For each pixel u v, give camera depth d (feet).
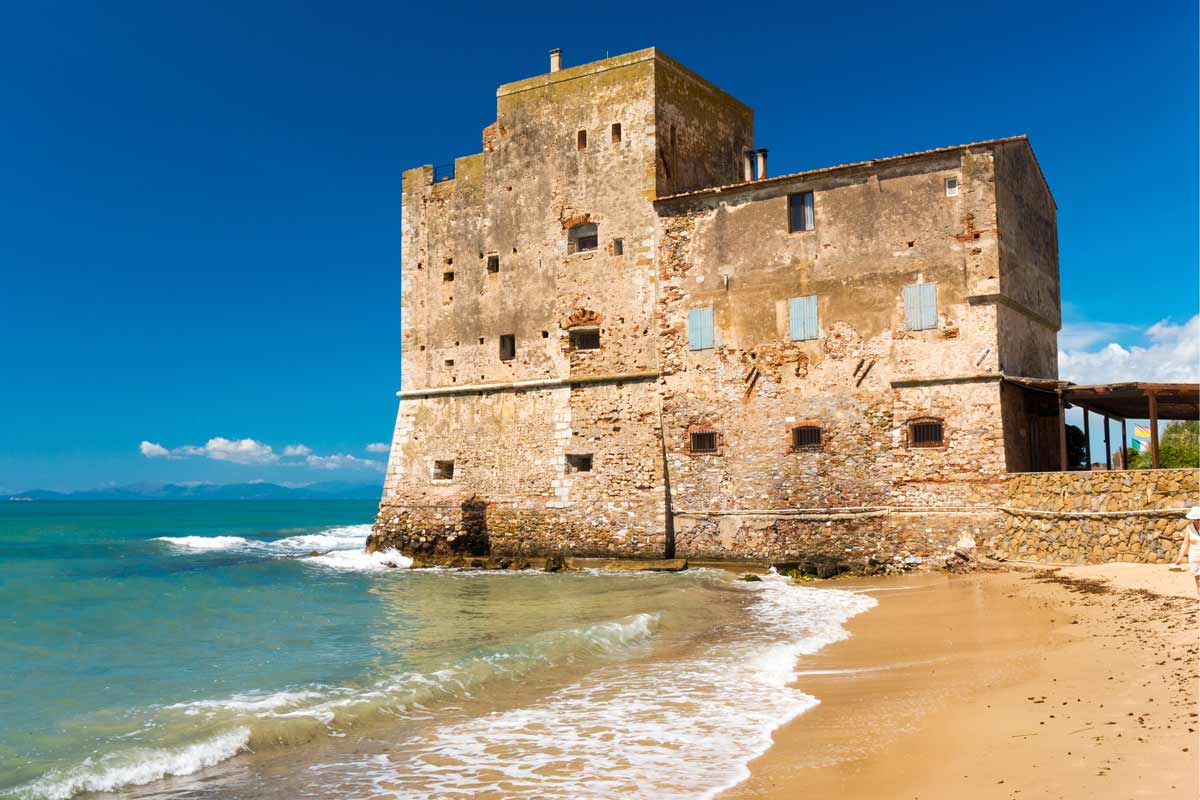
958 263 86.74
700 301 99.71
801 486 92.63
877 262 90.48
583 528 103.60
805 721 37.24
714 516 96.99
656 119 104.22
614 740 36.14
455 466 113.50
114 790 31.50
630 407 102.73
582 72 109.09
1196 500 66.39
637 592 81.05
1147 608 50.93
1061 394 80.48
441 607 76.23
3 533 218.79
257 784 31.96
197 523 287.07
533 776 32.09
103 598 83.10
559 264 108.78
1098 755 27.86
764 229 96.68
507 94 114.42
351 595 84.79
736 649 54.49
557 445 106.73
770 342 95.40
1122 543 69.92
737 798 28.45
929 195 88.69
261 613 73.82
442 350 116.88
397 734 37.88
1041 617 54.54
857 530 89.30
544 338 109.19
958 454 84.89
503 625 66.08
